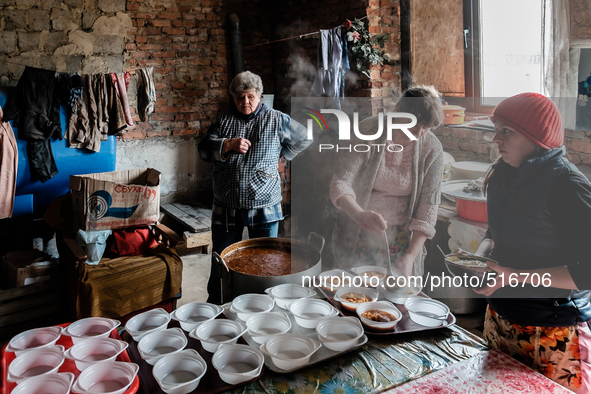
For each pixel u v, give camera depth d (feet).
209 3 13.93
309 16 13.02
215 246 8.41
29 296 8.02
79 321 4.22
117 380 3.50
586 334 4.06
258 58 14.93
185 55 13.84
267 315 4.31
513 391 3.60
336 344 3.95
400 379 3.74
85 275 7.16
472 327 7.30
